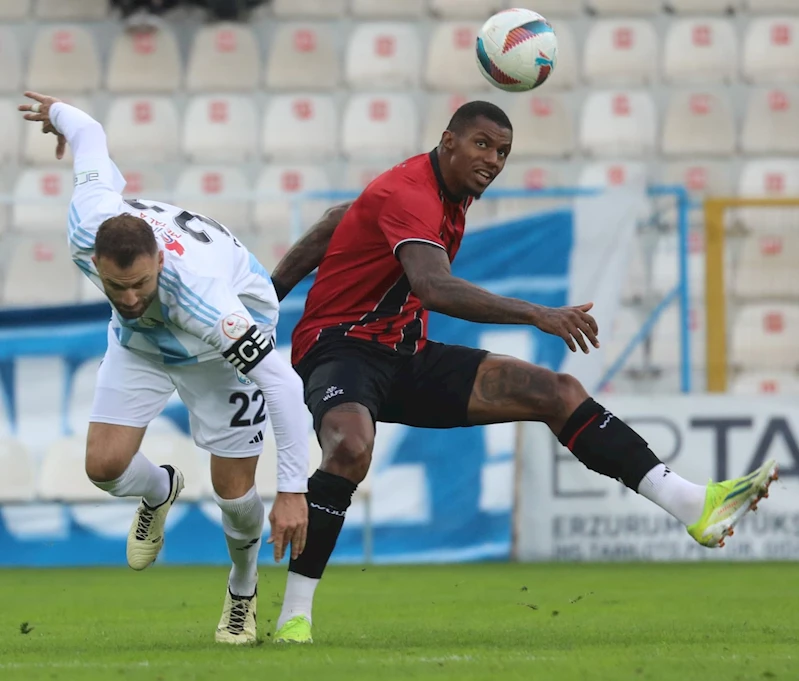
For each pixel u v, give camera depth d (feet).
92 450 53.01
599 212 134.31
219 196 135.64
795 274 155.33
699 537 52.11
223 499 54.03
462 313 51.62
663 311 148.46
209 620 71.82
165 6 181.98
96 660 47.73
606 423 54.75
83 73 179.01
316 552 53.21
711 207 135.33
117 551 132.98
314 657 46.98
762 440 129.39
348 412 53.98
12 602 87.40
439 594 91.50
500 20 60.49
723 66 175.22
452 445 130.93
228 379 52.75
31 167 174.19
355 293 57.21
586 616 72.18
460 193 55.72
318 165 171.83
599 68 175.73
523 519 130.41
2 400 132.57
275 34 180.55
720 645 52.80
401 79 178.09
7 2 182.19
